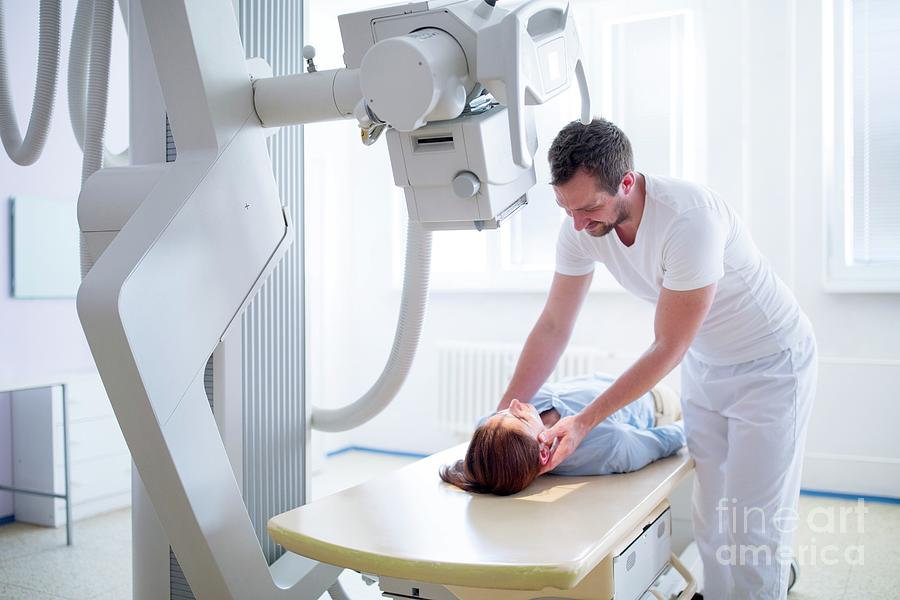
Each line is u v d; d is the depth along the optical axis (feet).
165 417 3.65
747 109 12.27
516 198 3.98
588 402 6.54
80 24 5.43
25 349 11.42
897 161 11.78
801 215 12.00
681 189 5.44
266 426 5.47
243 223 4.16
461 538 4.09
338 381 16.03
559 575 3.63
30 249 11.45
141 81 5.16
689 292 5.24
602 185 5.01
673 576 7.52
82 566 9.09
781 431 5.94
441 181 3.72
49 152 11.84
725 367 6.29
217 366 5.02
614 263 6.06
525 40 3.34
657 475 5.64
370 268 16.14
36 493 10.27
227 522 4.04
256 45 5.27
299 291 5.89
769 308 6.00
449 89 3.44
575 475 5.71
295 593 4.88
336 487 12.70
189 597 5.10
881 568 8.68
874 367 11.51
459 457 6.21
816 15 11.85
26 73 11.44
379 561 3.83
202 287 3.87
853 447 11.65
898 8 11.72
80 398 11.22
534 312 14.28
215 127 3.98
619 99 13.28
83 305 3.46
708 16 12.50
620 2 13.11
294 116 4.22
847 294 11.76
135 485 5.29
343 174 16.12
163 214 3.74
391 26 3.77
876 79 11.86
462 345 14.28
